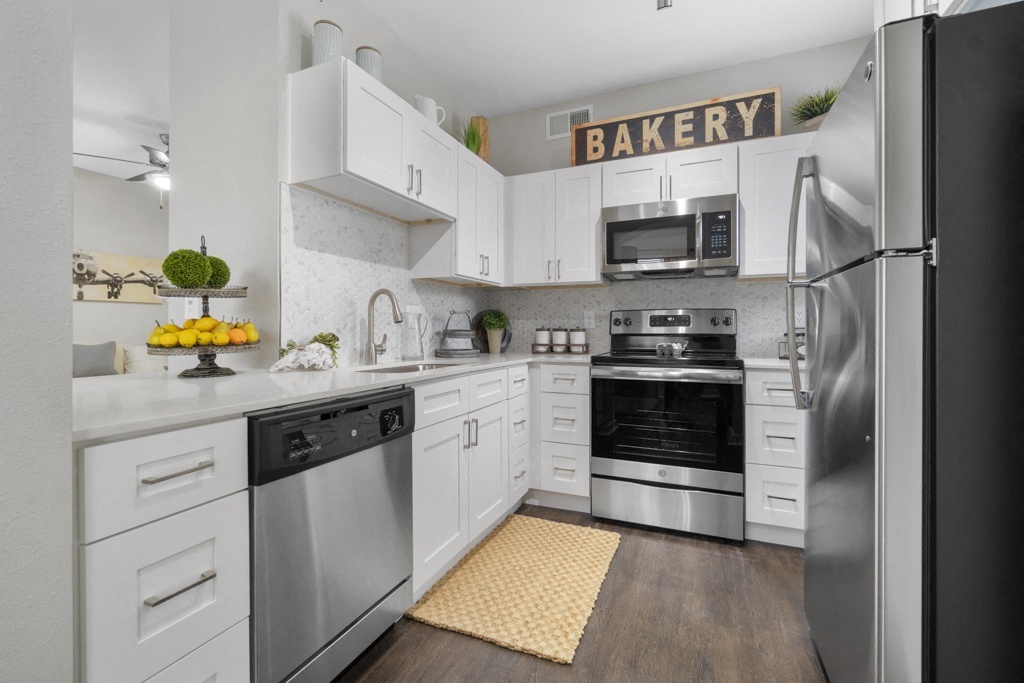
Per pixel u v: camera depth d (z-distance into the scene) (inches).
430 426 68.7
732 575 77.1
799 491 86.3
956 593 34.6
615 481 98.7
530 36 101.0
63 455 27.7
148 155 160.7
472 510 81.0
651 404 96.0
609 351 124.6
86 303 170.9
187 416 36.5
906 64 35.4
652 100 120.9
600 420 100.0
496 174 117.0
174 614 35.9
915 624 35.4
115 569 32.0
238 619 40.8
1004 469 33.8
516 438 99.2
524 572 76.7
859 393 40.2
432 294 112.9
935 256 34.6
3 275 25.0
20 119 25.7
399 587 61.7
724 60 110.9
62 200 27.6
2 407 25.0
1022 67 33.2
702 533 91.7
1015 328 33.5
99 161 166.4
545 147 132.3
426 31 98.9
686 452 93.2
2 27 24.9
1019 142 33.3
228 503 40.0
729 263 97.2
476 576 75.3
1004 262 33.6
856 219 40.9
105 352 131.4
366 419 54.1
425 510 67.5
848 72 104.6
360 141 69.4
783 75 109.3
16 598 25.7
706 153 102.6
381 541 57.7
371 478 56.0
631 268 106.0
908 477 35.4
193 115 78.1
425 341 109.7
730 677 53.7
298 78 71.1
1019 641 33.5
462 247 100.7
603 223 109.2
